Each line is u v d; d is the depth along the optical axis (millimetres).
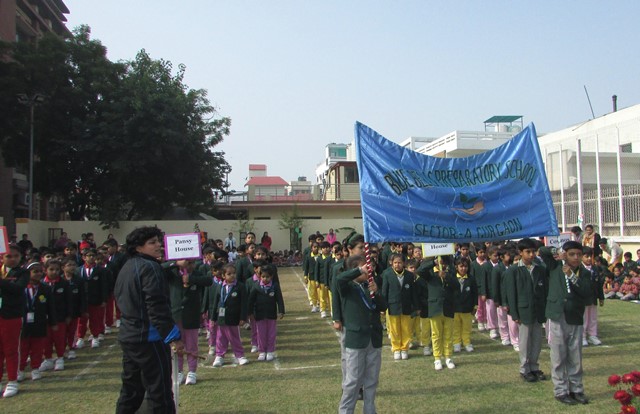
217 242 15562
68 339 8375
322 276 11602
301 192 33656
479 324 10133
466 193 7012
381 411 5512
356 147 6797
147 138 22312
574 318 5629
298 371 7242
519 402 5660
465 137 28250
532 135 7598
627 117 22781
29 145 22547
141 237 4520
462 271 8203
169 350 4449
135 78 23234
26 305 7121
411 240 6633
